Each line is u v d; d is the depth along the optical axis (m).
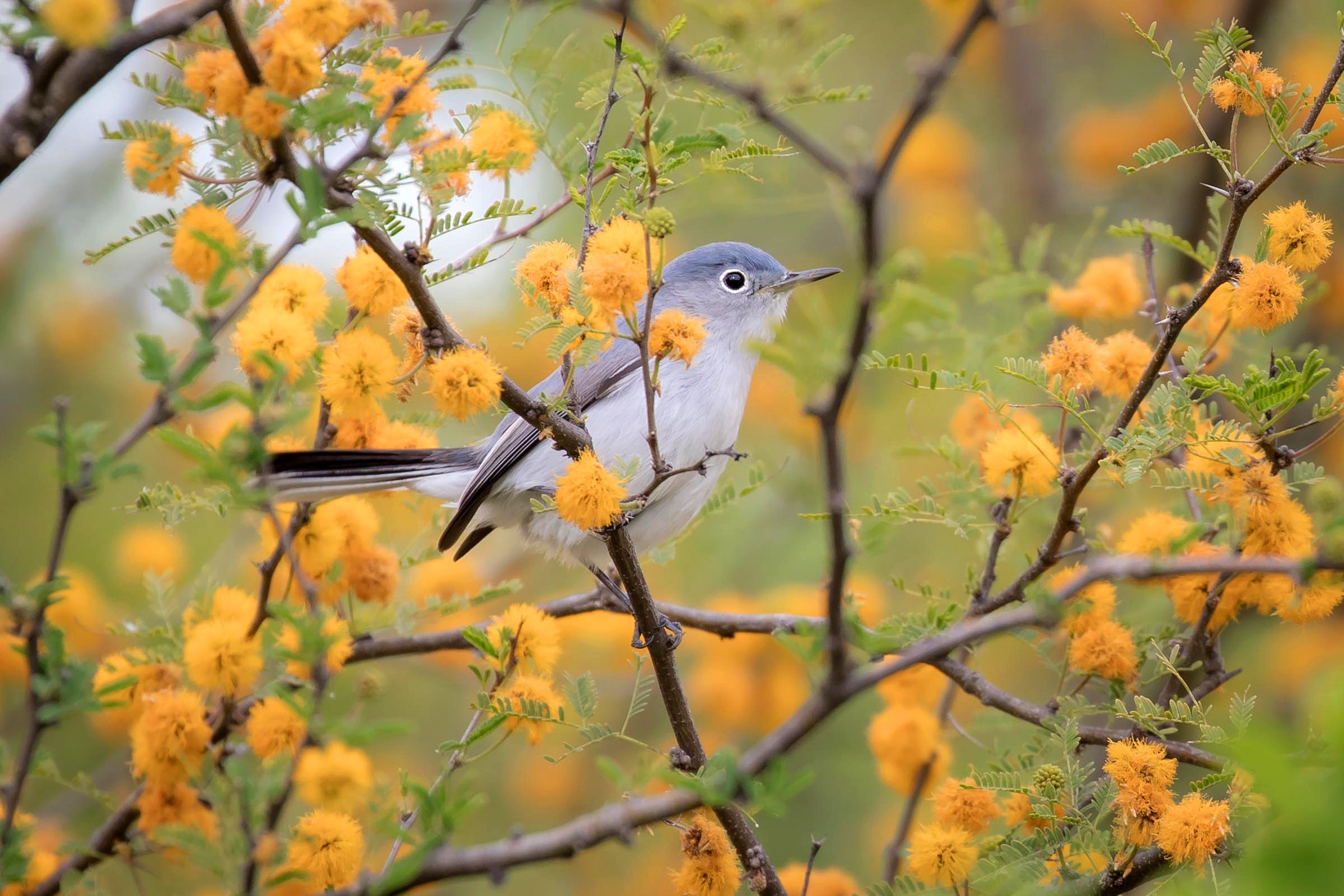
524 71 8.63
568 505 6.77
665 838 13.45
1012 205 16.88
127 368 15.38
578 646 12.23
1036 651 8.55
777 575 13.91
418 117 6.46
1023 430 8.12
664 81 6.75
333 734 5.60
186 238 6.38
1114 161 16.16
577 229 14.35
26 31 5.54
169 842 6.61
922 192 16.67
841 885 8.70
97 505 14.40
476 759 7.20
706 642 12.83
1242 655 11.98
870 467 14.14
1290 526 7.24
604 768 5.30
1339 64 7.05
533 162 8.02
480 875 5.12
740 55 7.04
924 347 11.66
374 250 6.75
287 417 5.53
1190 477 7.45
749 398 14.98
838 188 4.85
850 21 17.27
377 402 6.84
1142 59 18.02
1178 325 7.35
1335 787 4.07
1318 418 7.54
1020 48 17.45
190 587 9.15
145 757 6.61
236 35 6.32
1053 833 7.24
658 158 7.05
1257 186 7.09
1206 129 14.58
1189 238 14.53
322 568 7.69
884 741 9.05
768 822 13.03
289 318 6.52
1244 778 6.68
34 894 6.90
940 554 13.48
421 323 7.22
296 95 6.46
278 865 6.10
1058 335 11.88
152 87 6.71
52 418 6.10
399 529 11.92
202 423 10.67
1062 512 7.90
